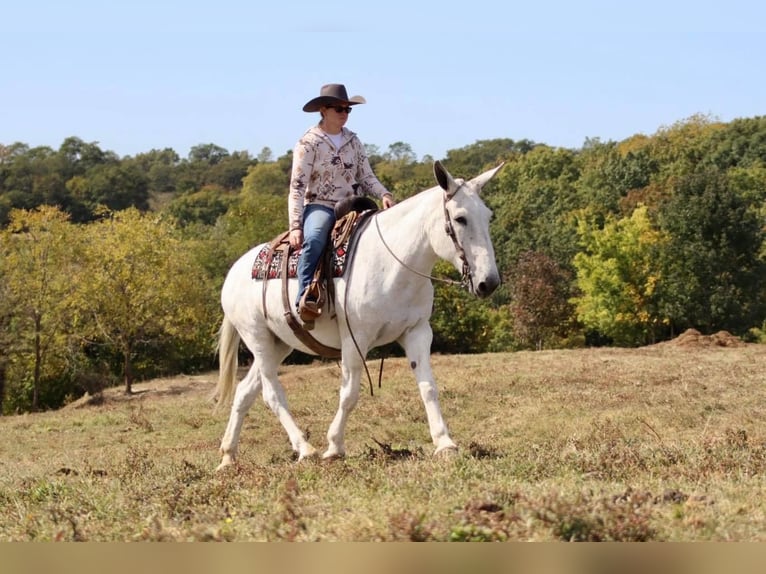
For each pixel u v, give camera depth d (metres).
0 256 36.00
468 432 12.35
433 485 5.77
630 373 17.75
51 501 6.61
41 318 36.75
